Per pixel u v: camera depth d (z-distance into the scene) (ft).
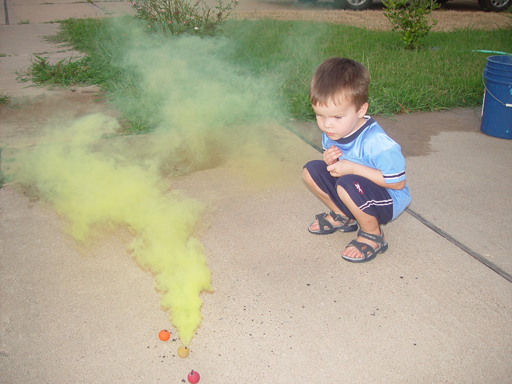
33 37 25.40
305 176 7.61
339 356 5.51
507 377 5.25
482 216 8.39
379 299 6.40
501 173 10.05
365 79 6.20
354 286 6.66
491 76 11.59
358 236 7.38
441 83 15.92
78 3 40.83
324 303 6.33
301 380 5.22
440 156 10.93
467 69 17.65
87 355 5.53
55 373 5.29
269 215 8.52
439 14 32.91
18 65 19.15
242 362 5.44
